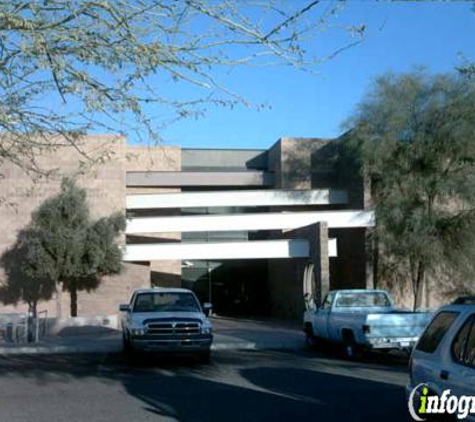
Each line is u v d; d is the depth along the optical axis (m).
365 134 28.06
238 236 36.84
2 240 30.23
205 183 33.88
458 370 6.58
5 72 7.55
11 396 11.86
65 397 11.72
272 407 10.62
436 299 30.02
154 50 7.15
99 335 24.42
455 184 26.53
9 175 30.00
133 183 33.16
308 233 28.03
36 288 30.25
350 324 16.80
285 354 18.86
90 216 28.48
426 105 27.39
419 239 26.97
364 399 11.29
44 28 7.06
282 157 33.28
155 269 35.22
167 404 10.96
